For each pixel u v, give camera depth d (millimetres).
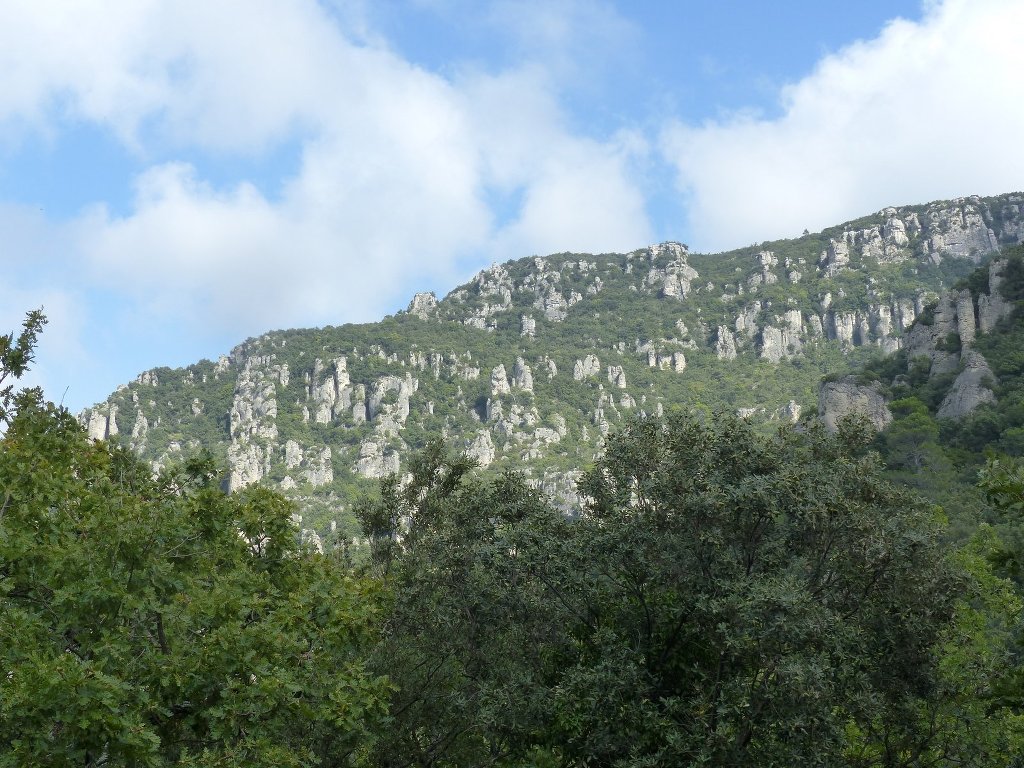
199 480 22125
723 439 23391
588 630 24156
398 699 24031
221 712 14891
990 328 106500
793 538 22109
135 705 14297
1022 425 83938
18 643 14234
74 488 19594
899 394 107562
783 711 19344
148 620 17266
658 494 22281
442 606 24719
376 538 30391
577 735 21609
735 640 19469
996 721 24172
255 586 19078
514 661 24062
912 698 22203
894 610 22078
